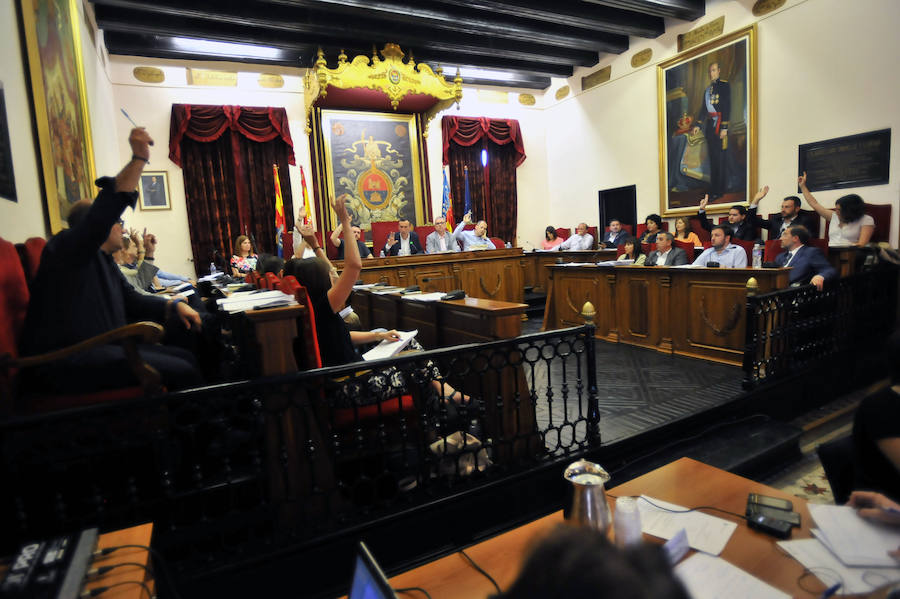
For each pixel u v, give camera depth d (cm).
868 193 623
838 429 401
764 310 396
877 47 604
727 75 761
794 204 649
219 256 792
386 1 694
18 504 183
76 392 213
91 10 623
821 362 441
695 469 185
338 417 254
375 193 1000
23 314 226
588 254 869
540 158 1153
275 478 224
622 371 479
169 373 233
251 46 840
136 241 440
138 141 212
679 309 525
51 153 329
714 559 131
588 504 125
